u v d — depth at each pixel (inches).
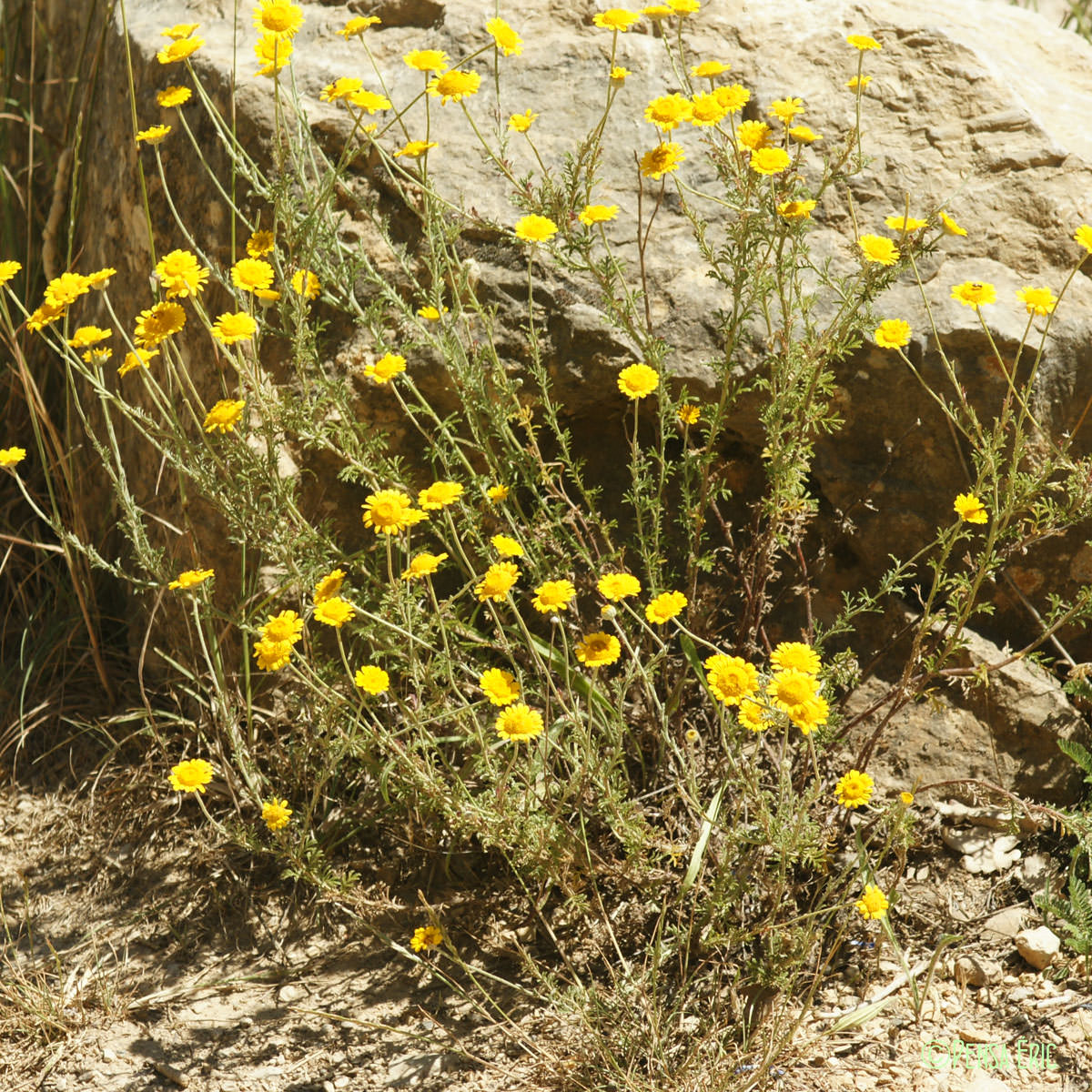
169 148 101.4
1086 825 91.0
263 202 98.3
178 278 89.9
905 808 88.0
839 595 97.7
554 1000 86.9
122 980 92.4
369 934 93.4
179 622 100.8
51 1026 90.2
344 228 98.1
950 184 97.7
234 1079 88.2
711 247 92.5
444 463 95.0
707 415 96.1
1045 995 89.0
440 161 98.8
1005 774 95.2
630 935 91.4
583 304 96.4
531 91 100.7
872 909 84.7
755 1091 85.7
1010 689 95.5
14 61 118.8
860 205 97.7
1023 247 96.5
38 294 112.1
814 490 97.4
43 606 106.8
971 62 99.9
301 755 96.1
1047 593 96.5
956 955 90.7
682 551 98.6
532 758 90.0
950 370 91.5
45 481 110.7
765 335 95.5
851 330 91.5
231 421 89.6
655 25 101.7
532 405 97.0
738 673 85.0
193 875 96.2
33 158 115.7
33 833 99.0
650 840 88.8
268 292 90.0
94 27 110.5
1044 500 95.0
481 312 94.0
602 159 99.0
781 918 90.4
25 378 101.7
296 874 90.7
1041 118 98.7
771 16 101.8
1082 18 133.7
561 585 87.3
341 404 92.4
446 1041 88.8
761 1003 88.6
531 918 92.7
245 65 100.6
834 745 94.3
